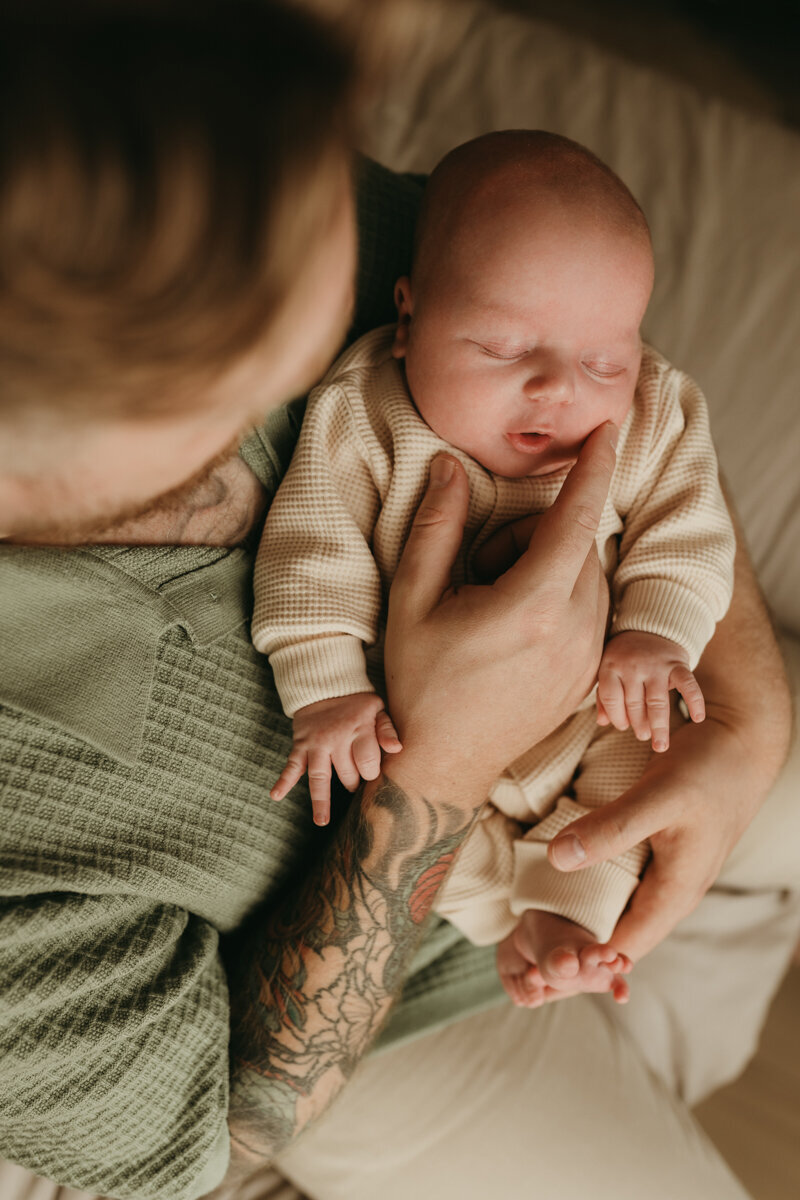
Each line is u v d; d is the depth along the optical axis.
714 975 1.28
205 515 0.76
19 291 0.28
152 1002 0.69
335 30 0.31
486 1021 1.08
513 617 0.69
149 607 0.70
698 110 1.61
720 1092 1.59
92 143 0.27
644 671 0.79
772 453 1.50
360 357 0.87
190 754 0.73
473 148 0.80
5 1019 0.62
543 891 0.85
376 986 0.81
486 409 0.76
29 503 0.43
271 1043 0.79
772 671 0.95
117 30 0.27
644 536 0.86
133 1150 0.71
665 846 0.84
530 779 0.90
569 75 1.63
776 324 1.51
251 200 0.30
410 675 0.72
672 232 1.56
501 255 0.74
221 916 0.82
